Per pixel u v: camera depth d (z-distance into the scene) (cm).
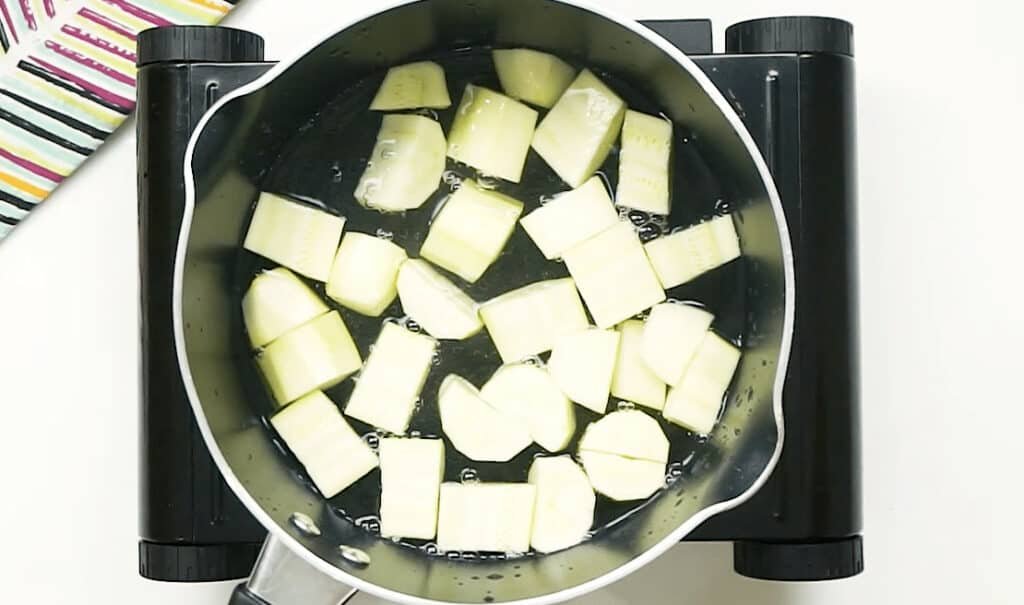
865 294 65
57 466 65
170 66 56
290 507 54
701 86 51
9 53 65
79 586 65
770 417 51
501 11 53
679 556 64
